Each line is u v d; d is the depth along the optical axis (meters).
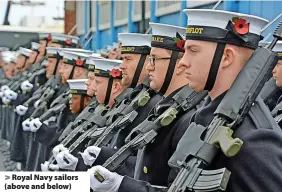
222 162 2.63
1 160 10.86
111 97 5.42
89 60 6.32
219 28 2.77
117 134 4.62
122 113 4.61
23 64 12.82
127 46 4.84
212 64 2.79
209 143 2.65
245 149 2.57
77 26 16.98
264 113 2.75
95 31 14.91
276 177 2.54
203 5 8.26
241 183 2.56
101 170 3.19
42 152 7.67
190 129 2.82
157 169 3.63
